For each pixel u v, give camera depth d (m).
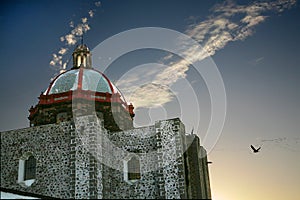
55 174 25.22
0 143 27.34
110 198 25.66
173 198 24.36
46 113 29.81
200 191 25.95
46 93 31.81
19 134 27.25
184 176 24.78
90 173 24.27
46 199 22.75
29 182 25.81
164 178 25.00
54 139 26.27
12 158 26.72
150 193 25.45
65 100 29.81
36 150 26.36
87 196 23.73
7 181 26.11
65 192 24.48
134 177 26.47
